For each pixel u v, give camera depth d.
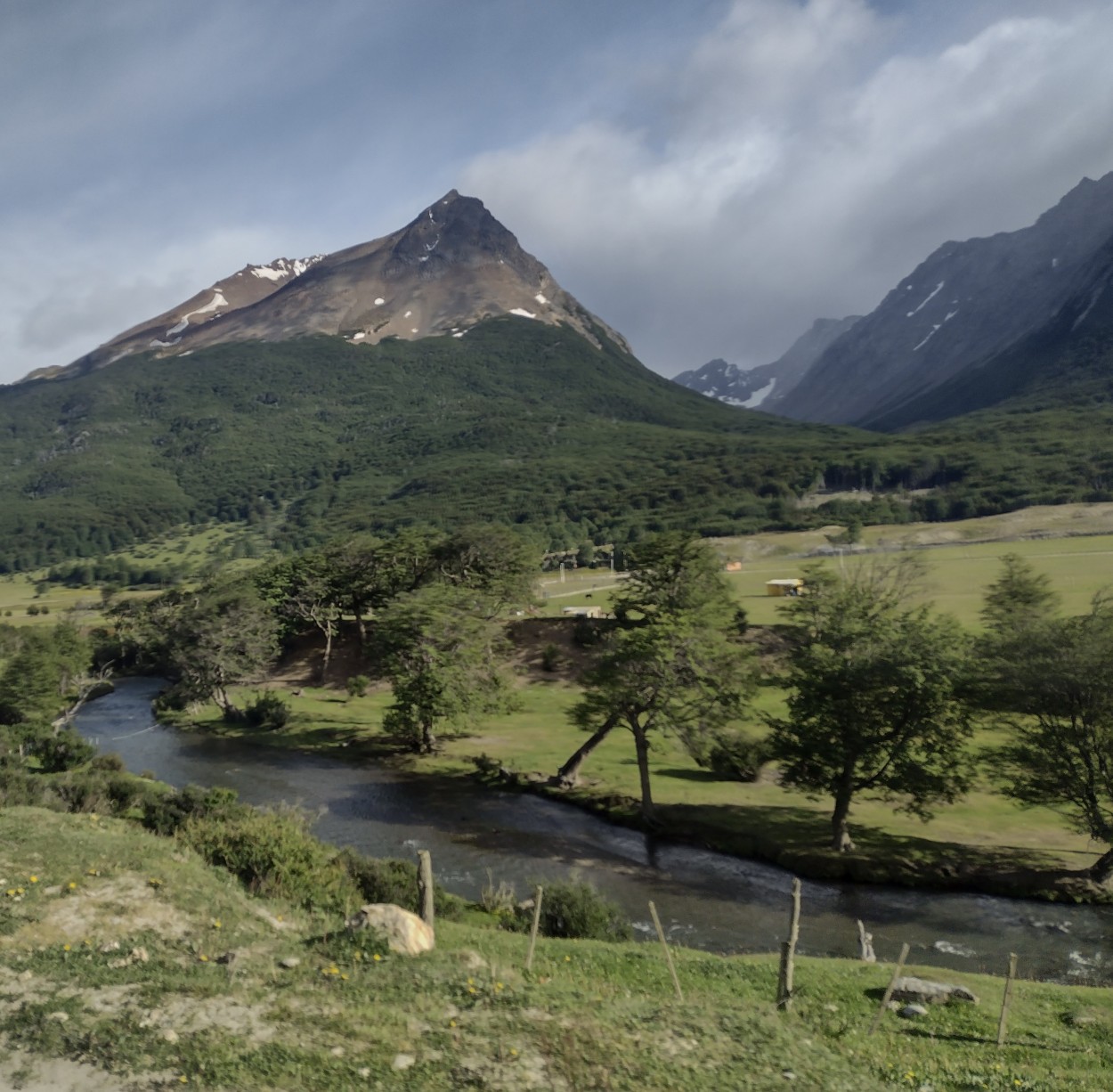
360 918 18.36
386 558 112.12
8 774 37.53
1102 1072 16.48
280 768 68.19
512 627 107.25
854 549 185.25
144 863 22.28
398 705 71.62
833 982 22.14
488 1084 12.17
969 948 33.44
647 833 50.47
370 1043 13.20
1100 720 41.03
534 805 56.56
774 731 50.25
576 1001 15.32
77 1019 13.71
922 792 45.00
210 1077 12.07
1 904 18.36
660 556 75.69
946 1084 15.20
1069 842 45.75
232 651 91.75
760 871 43.78
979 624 92.44
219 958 17.05
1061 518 186.75
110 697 111.12
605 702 53.62
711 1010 15.68
